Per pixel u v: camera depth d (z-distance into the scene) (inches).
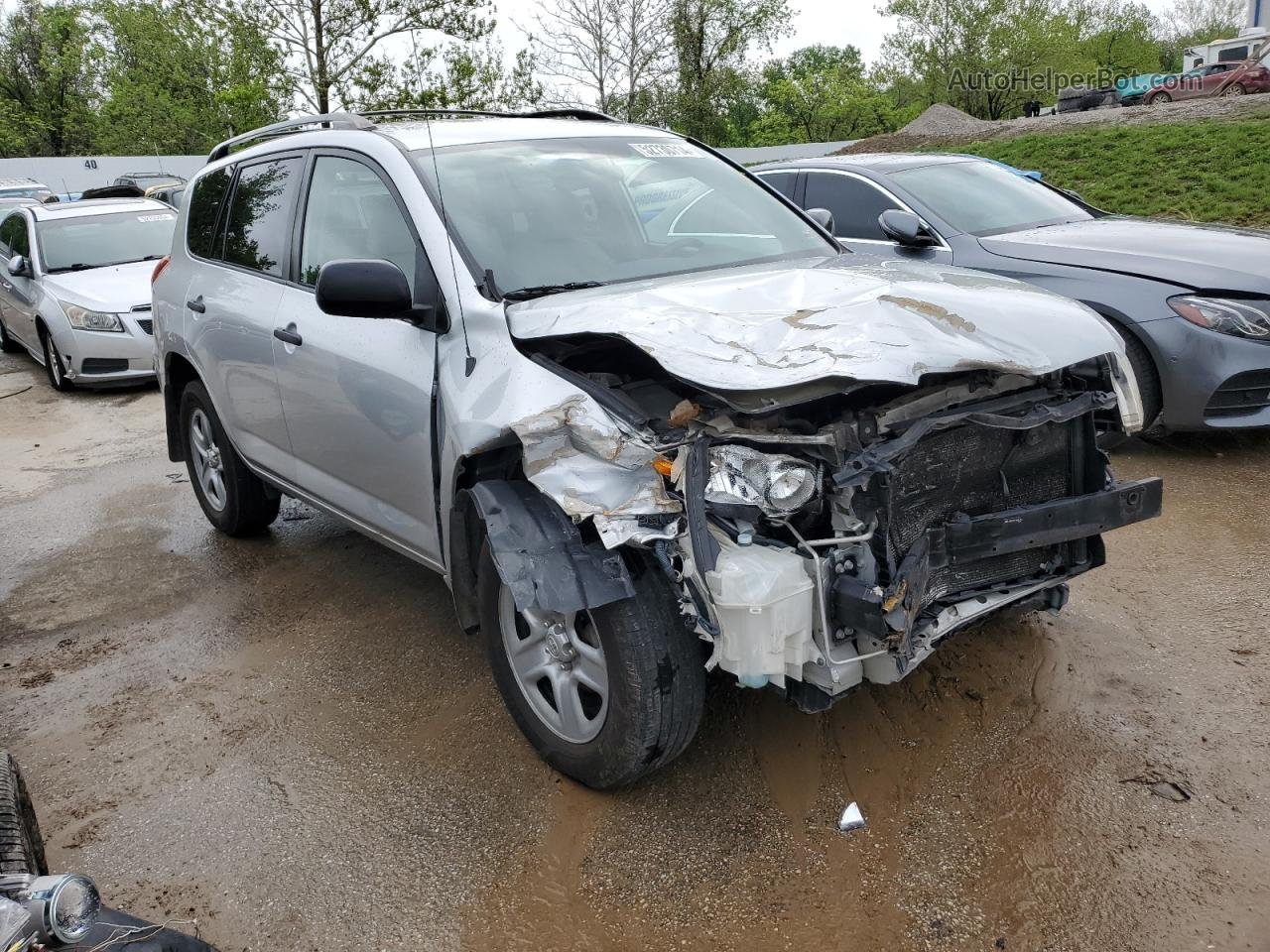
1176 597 161.6
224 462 205.3
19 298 434.0
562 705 120.8
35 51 1637.6
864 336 104.3
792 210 168.7
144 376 390.6
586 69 1157.7
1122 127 781.9
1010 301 119.9
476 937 101.5
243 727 143.3
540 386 113.2
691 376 100.2
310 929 103.9
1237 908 97.8
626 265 141.5
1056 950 94.8
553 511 111.0
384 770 130.5
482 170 147.5
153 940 74.4
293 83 817.5
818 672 104.3
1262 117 702.5
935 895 102.3
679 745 113.6
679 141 175.6
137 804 126.6
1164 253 227.3
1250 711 129.6
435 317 131.3
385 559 203.3
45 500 261.4
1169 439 237.5
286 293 166.6
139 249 442.6
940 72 1568.7
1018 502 119.7
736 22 1262.3
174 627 178.4
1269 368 207.3
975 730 129.0
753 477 99.8
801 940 98.0
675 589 105.0
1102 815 112.0
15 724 148.4
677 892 105.4
